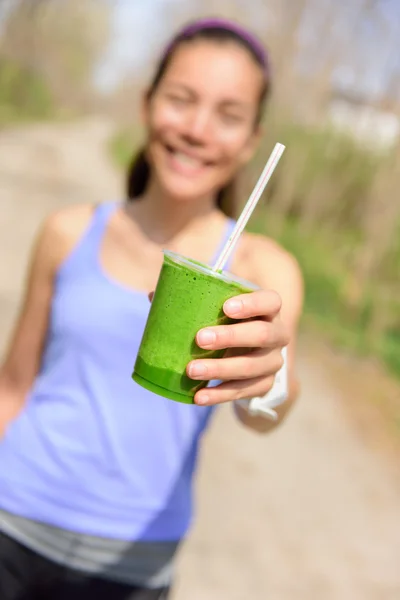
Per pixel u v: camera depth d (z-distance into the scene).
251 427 0.71
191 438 0.74
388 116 4.93
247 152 0.84
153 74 0.82
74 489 0.72
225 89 0.75
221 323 0.54
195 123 0.75
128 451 0.72
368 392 2.87
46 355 0.78
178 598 1.29
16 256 3.32
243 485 1.80
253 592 1.38
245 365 0.55
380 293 3.69
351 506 1.87
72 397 0.73
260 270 0.75
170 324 0.54
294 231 5.22
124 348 0.72
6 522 0.73
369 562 1.63
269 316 0.54
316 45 4.95
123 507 0.72
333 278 4.09
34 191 5.58
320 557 1.58
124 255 0.75
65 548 0.73
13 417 0.81
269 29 4.94
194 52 0.76
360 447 2.29
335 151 5.33
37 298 0.80
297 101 5.04
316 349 3.25
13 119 13.73
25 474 0.73
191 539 1.51
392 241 3.75
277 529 1.64
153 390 0.56
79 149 10.91
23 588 0.74
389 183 3.84
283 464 1.99
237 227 0.55
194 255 0.77
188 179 0.75
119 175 8.70
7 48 15.09
